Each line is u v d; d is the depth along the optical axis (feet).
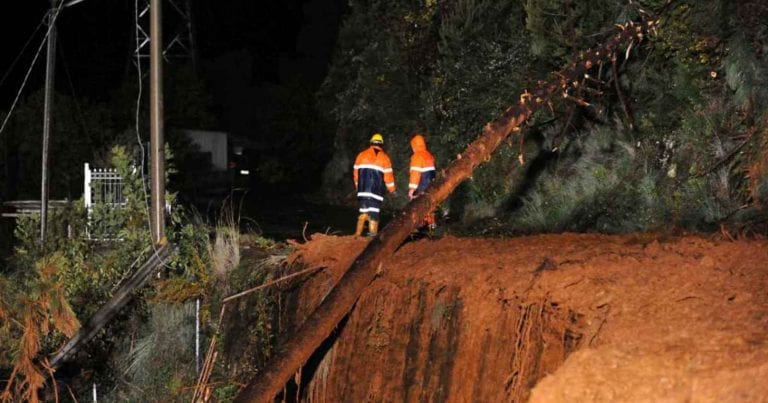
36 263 46.44
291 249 43.78
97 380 45.85
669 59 53.42
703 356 20.29
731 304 23.44
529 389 24.38
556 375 21.16
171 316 46.39
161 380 44.83
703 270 26.40
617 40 45.11
